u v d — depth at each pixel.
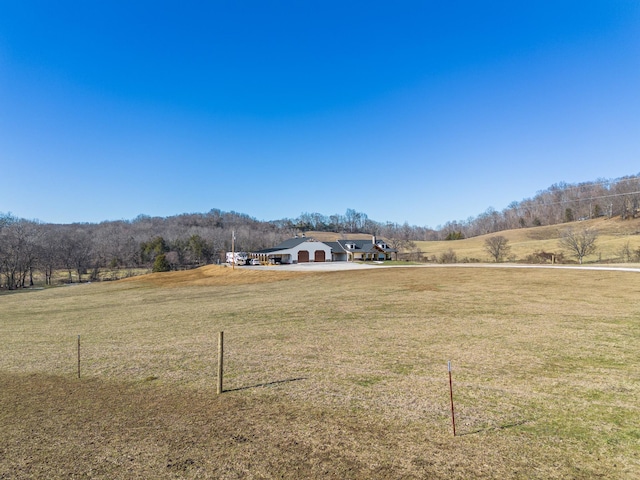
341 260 63.19
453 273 28.02
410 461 4.28
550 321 11.65
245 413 5.84
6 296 34.69
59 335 13.78
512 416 5.37
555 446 4.51
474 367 7.64
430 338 10.17
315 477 4.04
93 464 4.53
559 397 5.99
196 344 10.73
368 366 8.00
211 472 4.22
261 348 9.91
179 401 6.48
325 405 6.02
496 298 16.73
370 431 5.07
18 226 53.97
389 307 15.62
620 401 5.76
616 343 8.96
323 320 13.48
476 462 4.21
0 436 5.43
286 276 33.28
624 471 3.95
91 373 8.48
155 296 26.52
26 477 4.32
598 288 18.09
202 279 37.19
